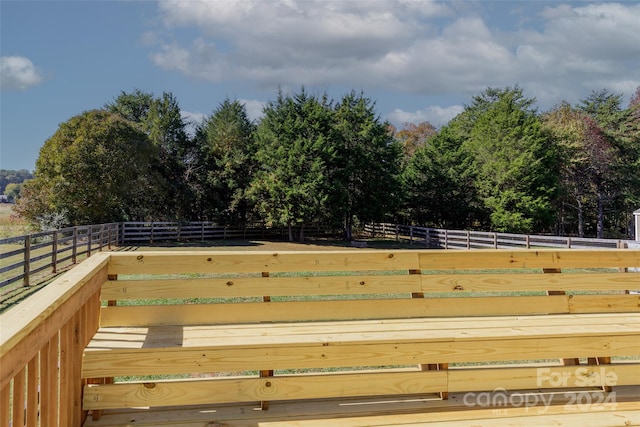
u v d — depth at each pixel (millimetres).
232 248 19406
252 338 2748
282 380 2619
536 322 3209
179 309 3109
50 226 19766
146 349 2506
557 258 3545
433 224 31516
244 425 2457
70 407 2246
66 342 2160
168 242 22000
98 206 20969
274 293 3199
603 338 2934
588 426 2541
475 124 36250
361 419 2551
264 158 24672
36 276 9312
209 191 26625
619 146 33125
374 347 2721
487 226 29500
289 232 24797
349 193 25000
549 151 28875
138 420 2498
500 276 3473
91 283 2576
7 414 1447
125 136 21922
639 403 2818
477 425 2523
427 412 2648
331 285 3252
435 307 3357
